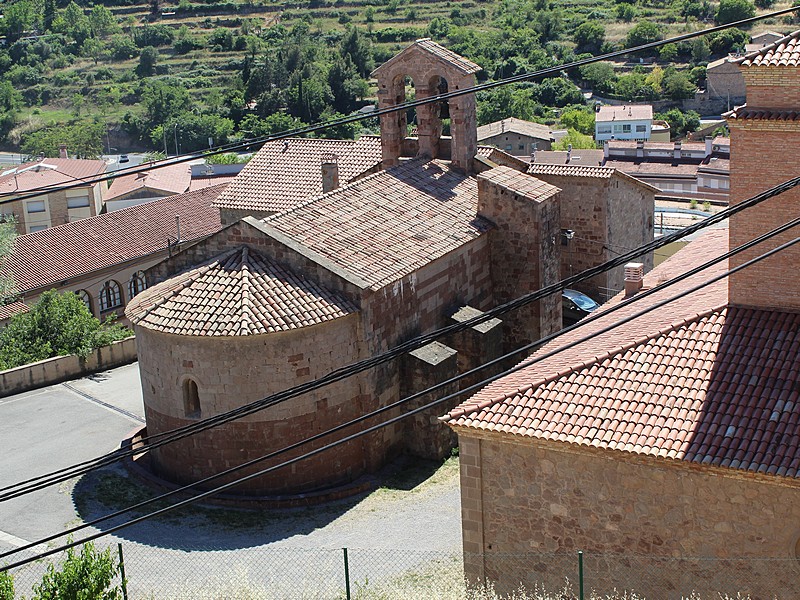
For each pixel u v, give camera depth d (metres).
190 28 176.12
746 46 135.12
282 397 21.17
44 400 48.25
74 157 135.50
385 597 28.41
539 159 110.19
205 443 37.03
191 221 76.44
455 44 145.88
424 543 32.50
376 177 44.66
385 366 38.50
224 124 137.62
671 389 25.98
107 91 161.88
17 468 40.72
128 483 38.62
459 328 22.12
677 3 156.00
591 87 143.12
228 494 37.09
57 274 67.06
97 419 45.66
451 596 27.88
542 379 27.38
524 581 27.48
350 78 138.25
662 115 132.88
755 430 24.42
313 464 37.19
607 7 159.00
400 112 48.59
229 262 38.16
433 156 48.16
